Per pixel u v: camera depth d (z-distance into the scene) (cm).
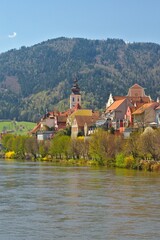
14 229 6397
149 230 6319
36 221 6900
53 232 6228
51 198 9175
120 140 19800
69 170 17200
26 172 16238
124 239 5881
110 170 16950
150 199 8900
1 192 10188
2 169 18138
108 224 6675
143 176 13825
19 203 8544
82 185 11419
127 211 7638
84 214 7412
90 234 6119
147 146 17125
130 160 17825
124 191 10106
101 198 9094
